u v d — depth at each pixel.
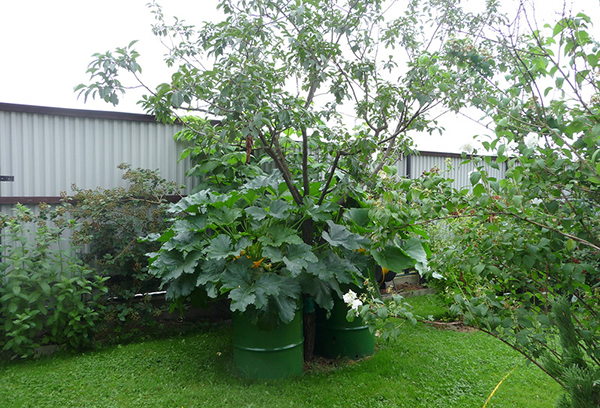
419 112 4.19
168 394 3.24
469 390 3.36
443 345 4.41
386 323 2.65
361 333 4.07
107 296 4.78
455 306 2.37
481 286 2.46
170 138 5.46
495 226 2.12
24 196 4.62
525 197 2.09
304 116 3.59
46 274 4.08
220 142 3.68
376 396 3.23
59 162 4.82
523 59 2.27
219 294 4.04
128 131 5.19
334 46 4.11
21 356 4.03
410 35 4.96
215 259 3.48
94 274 4.57
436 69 3.21
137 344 4.42
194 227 3.73
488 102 2.22
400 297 2.62
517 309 2.20
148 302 4.77
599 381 1.61
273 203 3.67
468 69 2.57
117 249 4.77
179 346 4.34
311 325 4.07
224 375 3.59
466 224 2.37
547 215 2.02
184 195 5.52
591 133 1.86
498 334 2.33
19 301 3.97
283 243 3.65
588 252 2.21
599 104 1.97
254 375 3.49
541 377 3.62
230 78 3.37
